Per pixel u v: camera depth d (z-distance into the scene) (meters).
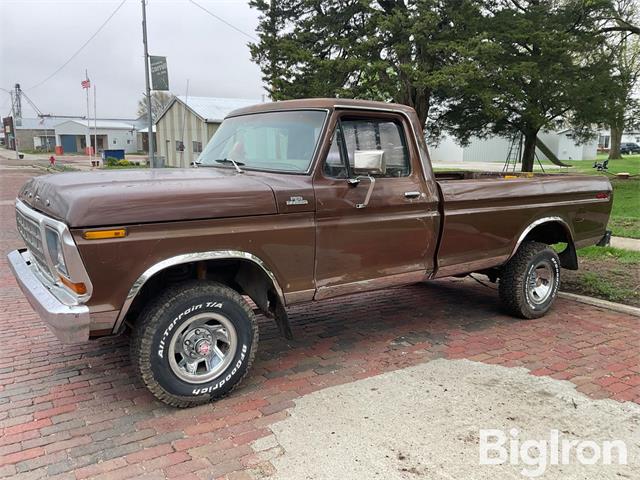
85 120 79.44
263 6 19.41
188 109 32.84
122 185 3.46
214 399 3.81
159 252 3.39
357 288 4.41
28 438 3.34
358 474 2.97
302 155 4.14
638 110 21.56
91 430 3.43
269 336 5.17
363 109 4.31
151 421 3.54
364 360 4.59
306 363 4.52
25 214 3.93
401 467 3.04
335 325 5.51
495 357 4.65
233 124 4.95
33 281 3.78
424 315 5.86
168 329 3.53
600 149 73.50
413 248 4.67
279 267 3.91
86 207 3.15
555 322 5.62
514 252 5.50
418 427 3.46
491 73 17.50
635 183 20.86
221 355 3.82
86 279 3.20
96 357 4.62
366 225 4.30
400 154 4.61
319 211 4.01
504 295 5.61
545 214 5.67
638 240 9.63
